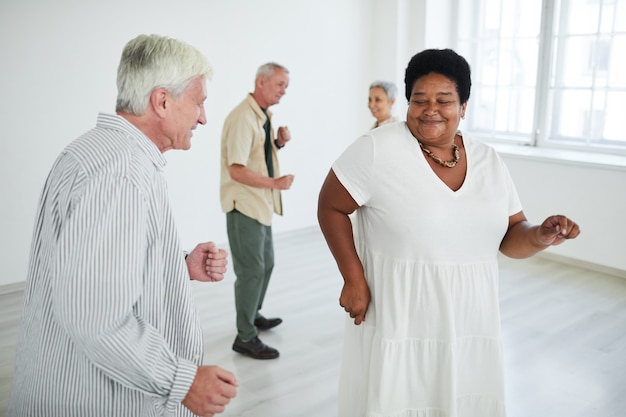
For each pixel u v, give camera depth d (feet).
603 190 13.85
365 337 5.22
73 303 3.40
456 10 17.62
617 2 14.15
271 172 10.13
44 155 13.23
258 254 9.59
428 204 4.76
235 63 15.61
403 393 5.05
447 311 4.86
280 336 10.71
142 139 3.96
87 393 3.82
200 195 15.58
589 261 14.38
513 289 13.15
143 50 3.98
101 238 3.46
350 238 5.20
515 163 15.56
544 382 9.09
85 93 13.52
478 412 5.25
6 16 12.25
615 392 8.77
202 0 14.78
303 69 16.97
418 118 4.75
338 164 5.07
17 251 13.20
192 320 4.25
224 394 3.79
